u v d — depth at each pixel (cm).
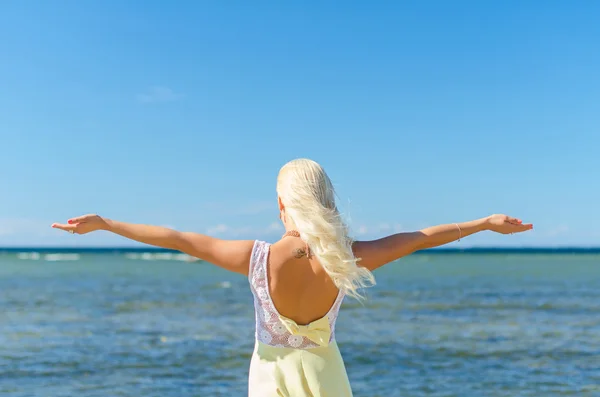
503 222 273
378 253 261
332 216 246
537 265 7775
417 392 983
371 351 1338
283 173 256
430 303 2514
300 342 253
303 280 252
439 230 271
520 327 1736
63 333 1587
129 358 1240
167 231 255
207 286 3603
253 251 254
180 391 978
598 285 3684
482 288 3450
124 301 2545
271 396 249
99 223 252
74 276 4816
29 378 1057
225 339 1485
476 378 1077
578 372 1123
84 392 966
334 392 252
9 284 3731
